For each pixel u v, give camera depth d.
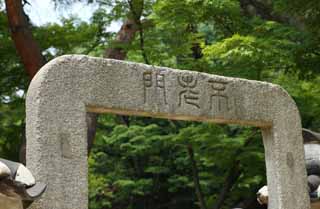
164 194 15.62
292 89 10.58
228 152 10.70
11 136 10.46
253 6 12.08
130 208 14.95
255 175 10.82
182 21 10.34
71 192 4.65
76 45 11.04
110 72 5.03
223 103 5.67
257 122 5.89
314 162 6.36
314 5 9.52
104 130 14.96
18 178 4.22
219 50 9.57
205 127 10.57
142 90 5.19
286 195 5.88
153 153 14.42
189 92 5.47
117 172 15.22
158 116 5.35
